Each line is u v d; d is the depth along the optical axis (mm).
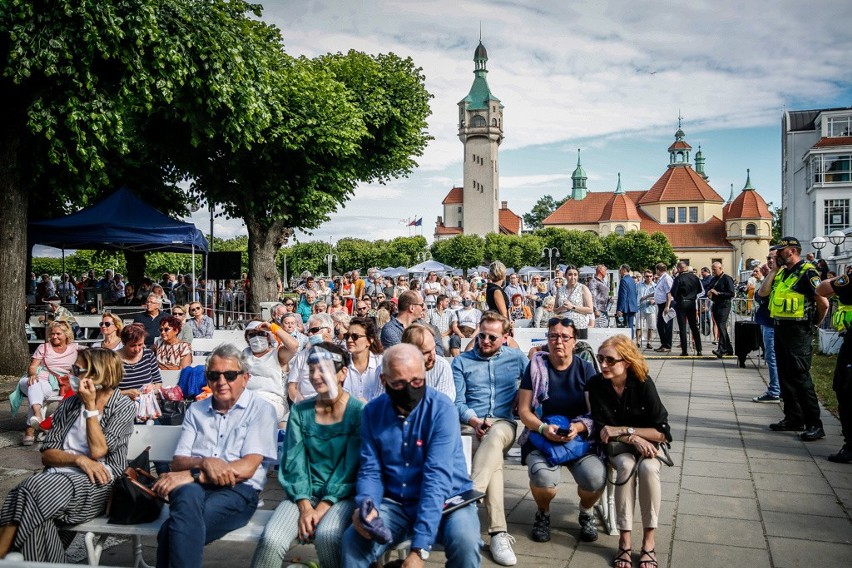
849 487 5586
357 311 12836
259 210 22062
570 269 11258
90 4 10914
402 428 3676
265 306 19047
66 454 3980
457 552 3510
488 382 5207
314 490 3832
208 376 4023
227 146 19812
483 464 4406
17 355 11992
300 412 3910
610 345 4395
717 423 8016
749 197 100625
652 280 16484
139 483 3971
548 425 4551
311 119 19672
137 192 22125
